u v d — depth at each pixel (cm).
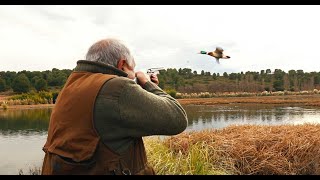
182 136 881
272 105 4050
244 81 7625
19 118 2616
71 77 232
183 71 6731
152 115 214
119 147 213
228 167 658
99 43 235
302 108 3438
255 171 693
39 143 1327
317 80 8075
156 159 569
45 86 5288
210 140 826
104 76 219
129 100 211
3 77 5522
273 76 8125
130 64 239
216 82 7231
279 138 796
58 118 221
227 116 2478
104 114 209
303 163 712
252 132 940
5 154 1067
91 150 208
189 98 5834
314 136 797
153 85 246
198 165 541
